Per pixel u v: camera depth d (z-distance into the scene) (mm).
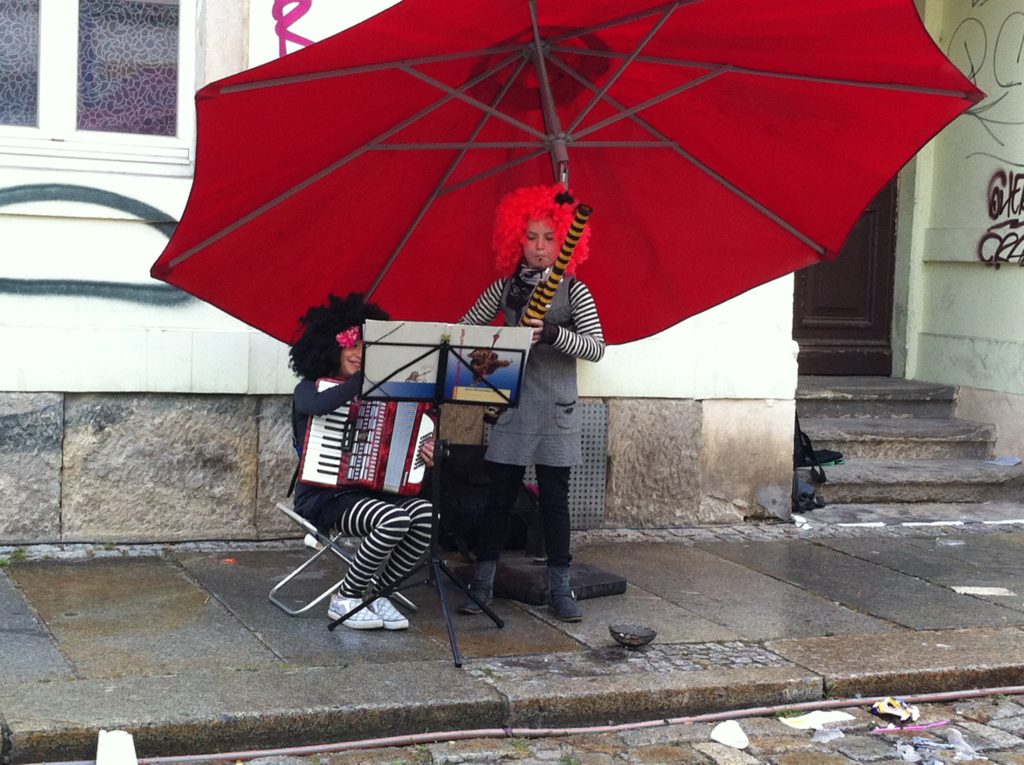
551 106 5129
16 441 6070
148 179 6129
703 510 7363
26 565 5812
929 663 5031
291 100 4535
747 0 4625
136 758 3887
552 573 5430
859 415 8812
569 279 5312
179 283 5055
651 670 4801
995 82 8734
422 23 4453
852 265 9344
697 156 5535
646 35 4902
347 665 4660
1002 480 8289
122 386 6176
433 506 4984
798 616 5617
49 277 6059
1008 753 4430
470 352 4703
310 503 5129
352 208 5320
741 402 7383
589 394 7039
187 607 5289
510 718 4422
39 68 6129
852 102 5062
